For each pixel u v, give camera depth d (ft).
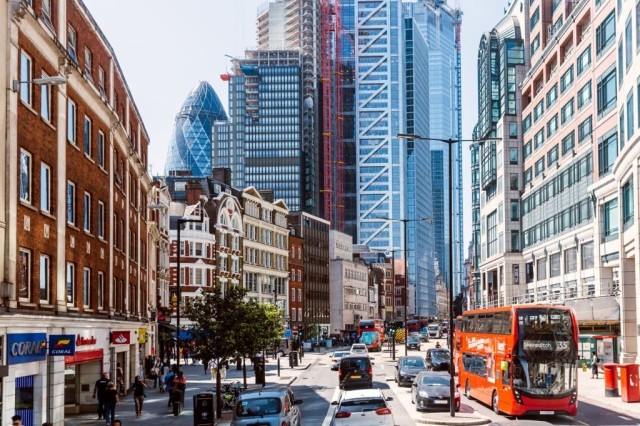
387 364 251.19
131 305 163.94
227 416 116.57
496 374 116.16
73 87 111.75
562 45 274.57
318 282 490.90
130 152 159.74
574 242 251.60
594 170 228.63
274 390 85.92
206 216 319.88
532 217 314.55
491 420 107.04
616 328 195.62
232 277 342.03
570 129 261.03
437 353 198.90
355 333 543.39
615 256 207.82
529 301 311.88
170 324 261.65
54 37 98.63
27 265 91.09
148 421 111.96
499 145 344.90
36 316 90.07
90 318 117.60
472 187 464.65
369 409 85.66
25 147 89.71
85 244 118.11
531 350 108.99
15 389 88.53
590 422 105.70
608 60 215.92
